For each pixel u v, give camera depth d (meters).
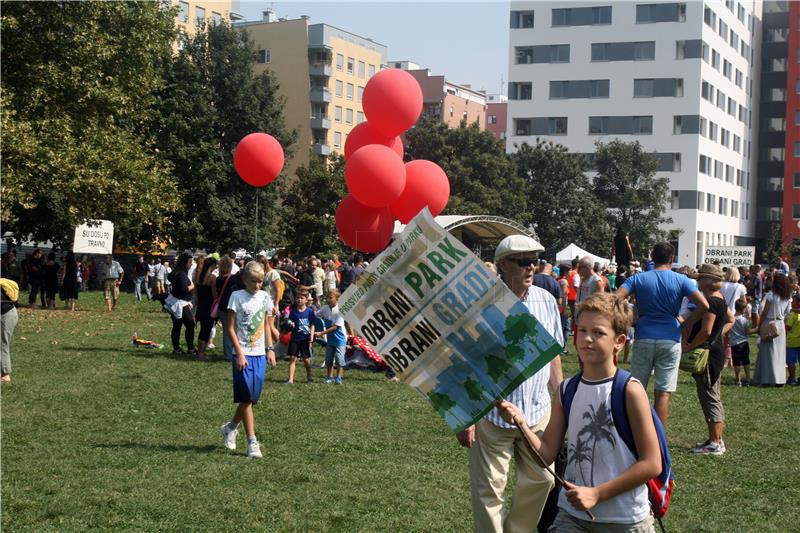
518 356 4.15
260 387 9.21
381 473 8.54
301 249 56.47
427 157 59.75
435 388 4.26
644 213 69.81
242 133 57.56
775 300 16.27
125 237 51.34
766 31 102.00
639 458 3.88
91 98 33.25
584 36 84.81
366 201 13.54
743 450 10.17
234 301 9.06
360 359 16.70
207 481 8.07
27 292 43.38
